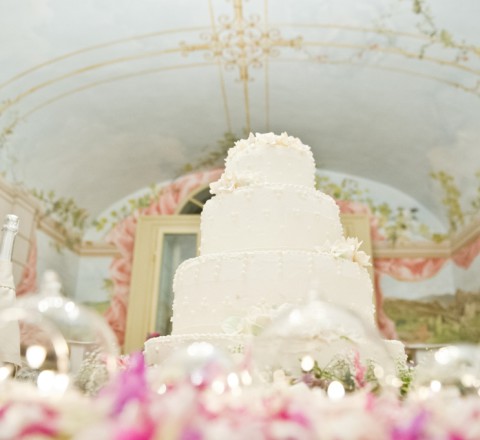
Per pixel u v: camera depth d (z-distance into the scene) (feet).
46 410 3.54
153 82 23.24
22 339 7.49
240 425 3.17
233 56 21.89
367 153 27.99
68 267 29.01
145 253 28.94
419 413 3.57
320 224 13.28
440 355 7.84
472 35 19.24
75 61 21.11
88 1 18.28
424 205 29.58
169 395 3.58
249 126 26.63
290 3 19.06
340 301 11.64
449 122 23.68
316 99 24.36
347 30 20.16
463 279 26.94
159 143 27.84
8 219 13.15
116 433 3.02
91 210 30.58
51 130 24.43
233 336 10.03
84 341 7.64
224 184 13.75
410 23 19.42
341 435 3.28
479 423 3.57
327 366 7.34
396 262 28.66
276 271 11.53
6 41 19.08
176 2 18.94
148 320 27.43
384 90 23.20
